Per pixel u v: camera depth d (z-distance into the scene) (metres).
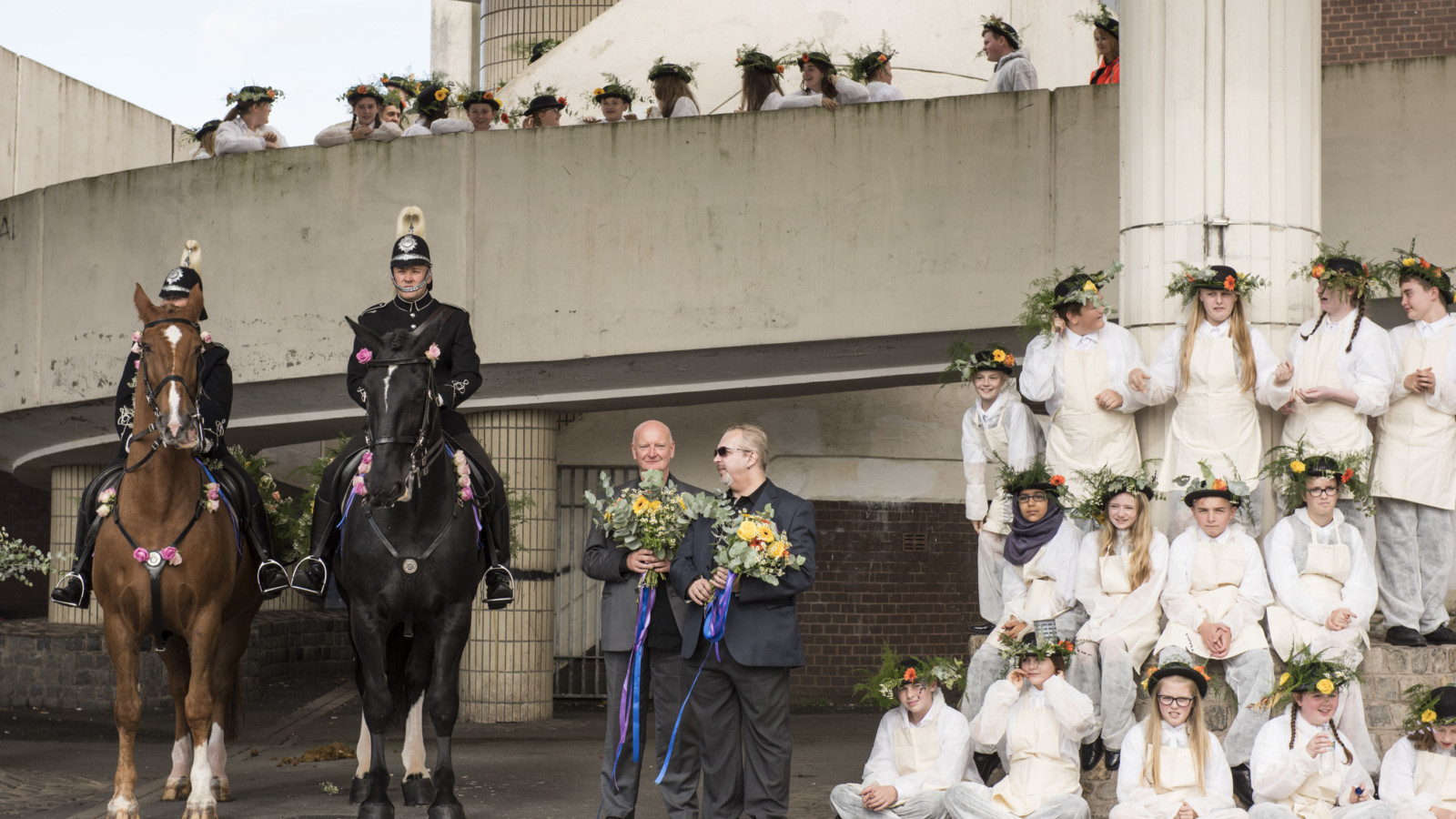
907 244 10.05
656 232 10.45
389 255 10.74
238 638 7.18
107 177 11.55
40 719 11.40
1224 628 6.39
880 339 10.13
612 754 5.88
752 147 10.32
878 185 10.11
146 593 6.05
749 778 5.56
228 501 6.48
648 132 10.48
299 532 7.73
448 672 6.03
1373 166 9.42
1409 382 7.00
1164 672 5.97
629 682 5.73
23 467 13.28
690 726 5.68
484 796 7.22
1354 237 9.41
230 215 11.11
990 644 7.02
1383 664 6.79
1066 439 7.33
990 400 7.84
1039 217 9.82
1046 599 6.93
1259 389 6.98
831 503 13.03
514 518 10.39
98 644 12.16
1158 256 7.39
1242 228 7.25
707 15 13.88
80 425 12.02
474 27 20.88
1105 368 7.22
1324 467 6.54
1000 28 10.63
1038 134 9.84
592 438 12.73
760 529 5.29
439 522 5.94
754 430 5.70
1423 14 13.58
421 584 5.91
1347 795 6.02
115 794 6.12
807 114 10.25
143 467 6.06
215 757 7.04
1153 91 7.41
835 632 12.95
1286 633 6.48
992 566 7.85
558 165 10.59
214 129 11.49
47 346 11.82
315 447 16.33
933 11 13.79
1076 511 6.83
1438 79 9.34
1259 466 7.09
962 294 9.92
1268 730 6.02
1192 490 6.61
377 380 5.57
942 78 13.70
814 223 10.20
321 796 7.19
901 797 6.06
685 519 5.50
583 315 10.53
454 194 10.73
